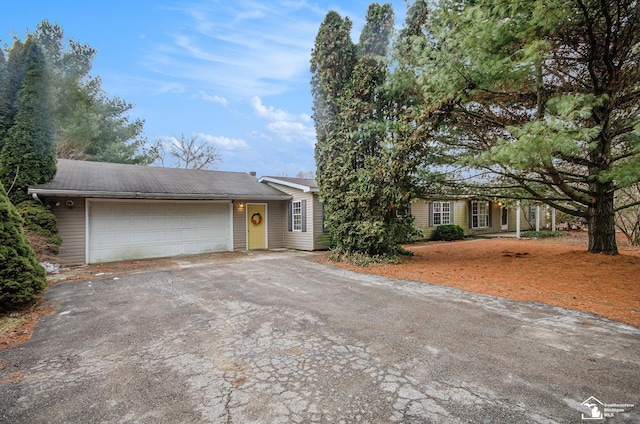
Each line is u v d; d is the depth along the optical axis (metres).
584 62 6.76
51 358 3.34
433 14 7.40
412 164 8.52
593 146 5.07
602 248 8.01
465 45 6.25
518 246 12.47
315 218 12.59
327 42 9.65
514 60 5.98
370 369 3.00
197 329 4.11
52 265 8.41
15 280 4.97
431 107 7.72
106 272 8.22
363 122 9.37
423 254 10.87
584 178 7.48
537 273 6.87
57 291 6.20
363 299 5.39
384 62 8.45
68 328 4.21
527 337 3.65
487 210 19.70
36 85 9.34
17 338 3.90
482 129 8.20
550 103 5.59
